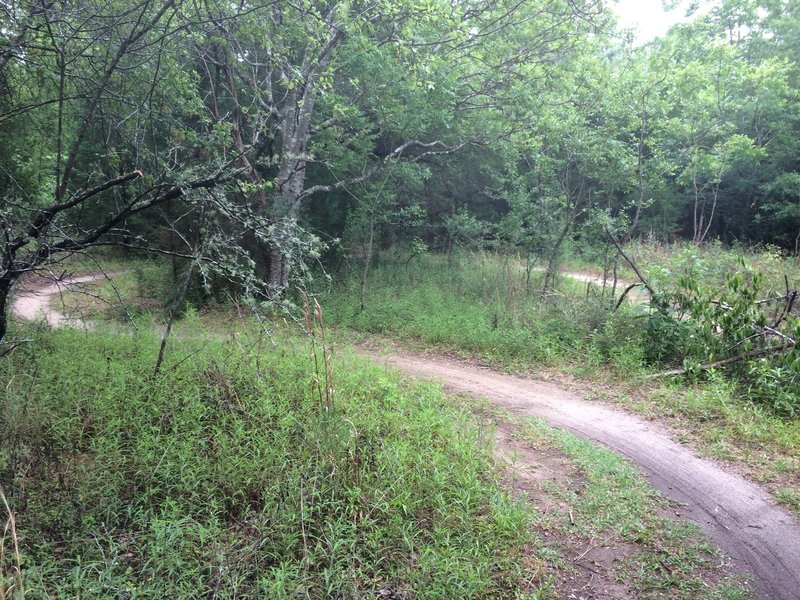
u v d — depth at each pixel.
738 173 22.53
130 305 12.74
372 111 13.34
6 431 4.94
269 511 4.29
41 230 5.04
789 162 22.22
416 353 10.07
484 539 4.15
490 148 15.87
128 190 6.46
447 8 9.88
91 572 3.66
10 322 8.38
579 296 11.57
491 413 6.86
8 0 5.30
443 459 5.04
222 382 6.38
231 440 5.26
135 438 5.30
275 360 7.37
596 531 4.37
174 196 5.35
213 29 7.58
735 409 6.61
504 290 13.55
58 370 6.85
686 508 4.71
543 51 13.98
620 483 5.09
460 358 9.73
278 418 5.81
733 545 4.21
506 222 15.28
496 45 13.66
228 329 9.37
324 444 4.91
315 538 4.01
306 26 9.33
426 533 4.20
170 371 6.76
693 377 7.68
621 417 6.79
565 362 9.05
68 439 5.26
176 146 6.37
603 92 13.07
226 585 3.60
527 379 8.48
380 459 4.95
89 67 6.76
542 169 14.05
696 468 5.41
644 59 14.26
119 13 6.33
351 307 12.81
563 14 13.56
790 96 21.67
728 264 12.67
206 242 5.68
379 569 3.88
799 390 6.63
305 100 12.95
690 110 15.16
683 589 3.73
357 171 15.43
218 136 6.88
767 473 5.26
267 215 12.15
